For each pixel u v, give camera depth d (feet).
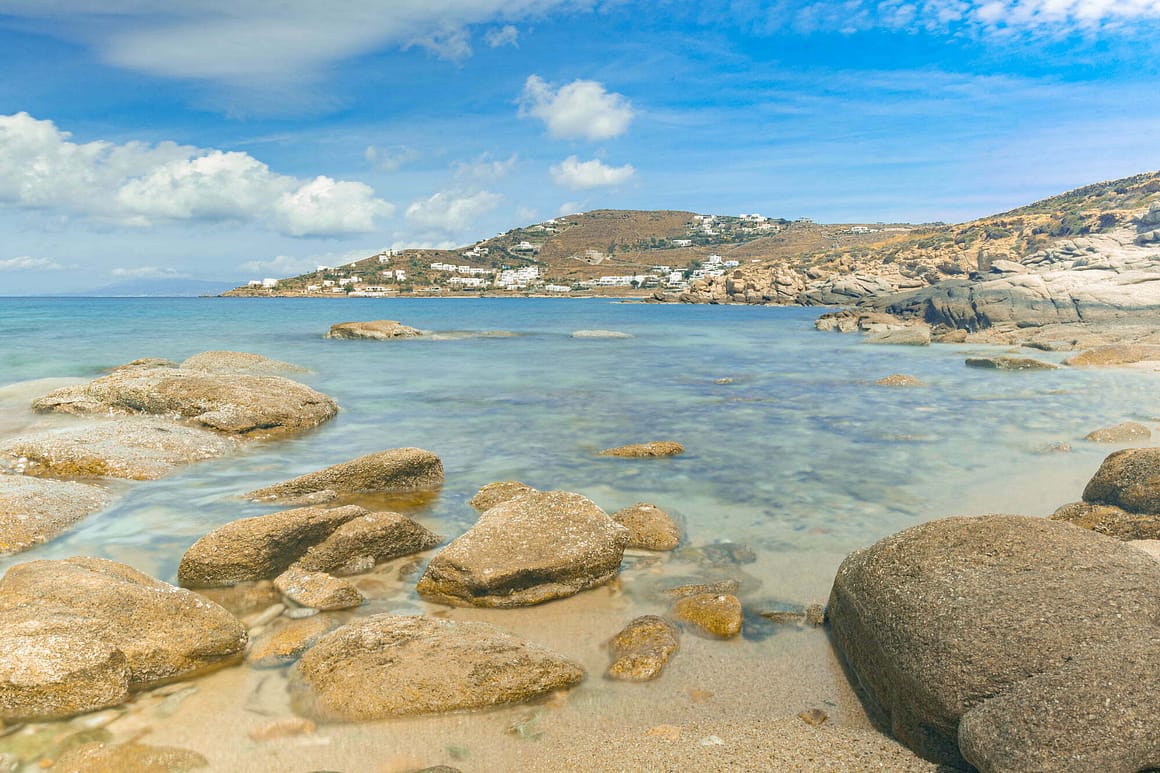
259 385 60.08
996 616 18.02
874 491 40.11
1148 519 30.83
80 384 68.33
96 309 343.67
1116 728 14.37
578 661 22.25
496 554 27.09
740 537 33.06
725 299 463.01
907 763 16.83
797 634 23.94
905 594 20.03
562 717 19.21
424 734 18.45
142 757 17.37
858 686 21.03
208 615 22.80
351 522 30.40
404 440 53.21
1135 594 18.03
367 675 20.12
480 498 37.83
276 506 36.83
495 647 21.36
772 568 29.50
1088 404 68.69
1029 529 21.12
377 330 150.41
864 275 405.18
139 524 34.09
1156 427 56.03
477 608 26.16
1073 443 51.44
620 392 78.48
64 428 52.65
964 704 16.60
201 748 17.87
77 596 22.12
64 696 19.08
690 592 27.04
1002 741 15.11
